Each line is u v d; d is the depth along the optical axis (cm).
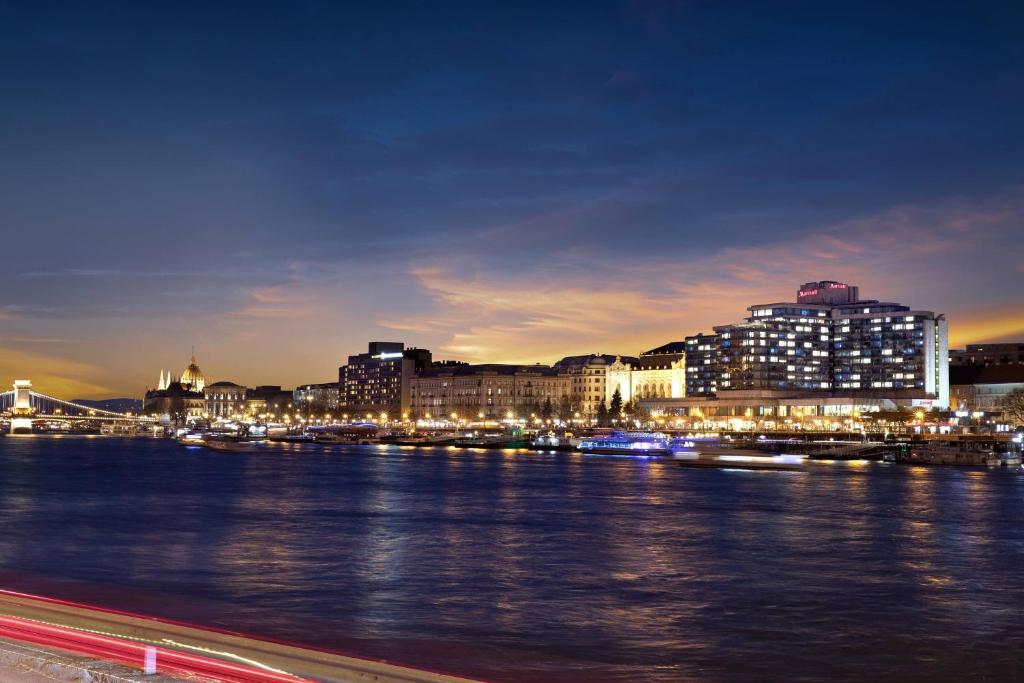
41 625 4547
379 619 6181
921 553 8900
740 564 8275
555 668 5141
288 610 6412
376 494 14900
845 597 6944
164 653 3975
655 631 5931
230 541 9544
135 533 10150
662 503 13512
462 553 8812
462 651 5450
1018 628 6072
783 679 5022
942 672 5156
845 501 13788
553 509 12656
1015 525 10944
